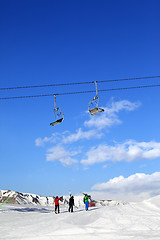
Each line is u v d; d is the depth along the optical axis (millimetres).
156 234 13477
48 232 14195
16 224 17219
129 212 22094
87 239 12164
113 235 13148
